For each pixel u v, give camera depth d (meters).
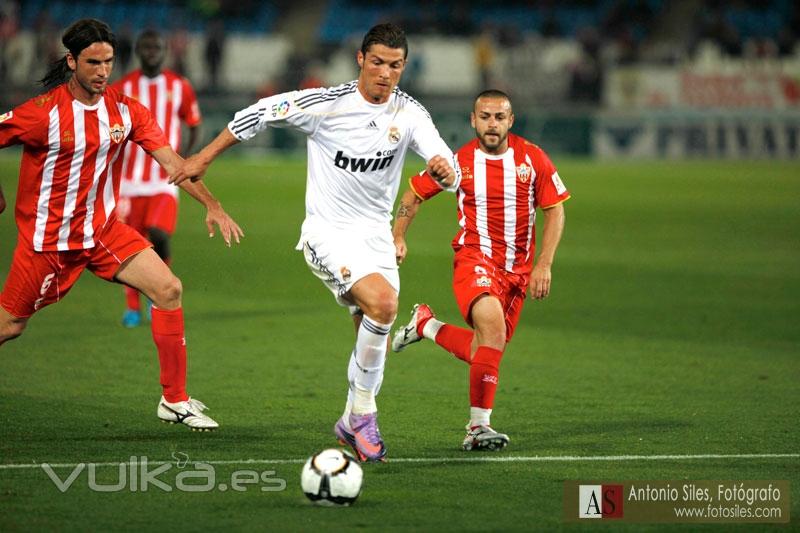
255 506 14.73
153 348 26.61
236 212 59.75
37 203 18.05
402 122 17.53
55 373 23.64
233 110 99.12
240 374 23.92
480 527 13.95
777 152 103.88
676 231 54.50
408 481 16.00
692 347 27.84
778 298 35.94
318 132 17.61
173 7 118.94
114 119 18.14
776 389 23.05
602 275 40.75
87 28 17.28
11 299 18.53
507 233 19.12
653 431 19.23
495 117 18.61
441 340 19.83
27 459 16.91
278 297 35.41
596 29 115.25
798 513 14.77
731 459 17.39
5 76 101.75
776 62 103.75
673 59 107.44
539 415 20.47
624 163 98.12
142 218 30.75
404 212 19.38
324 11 121.56
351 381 17.44
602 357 26.50
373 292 17.14
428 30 114.25
